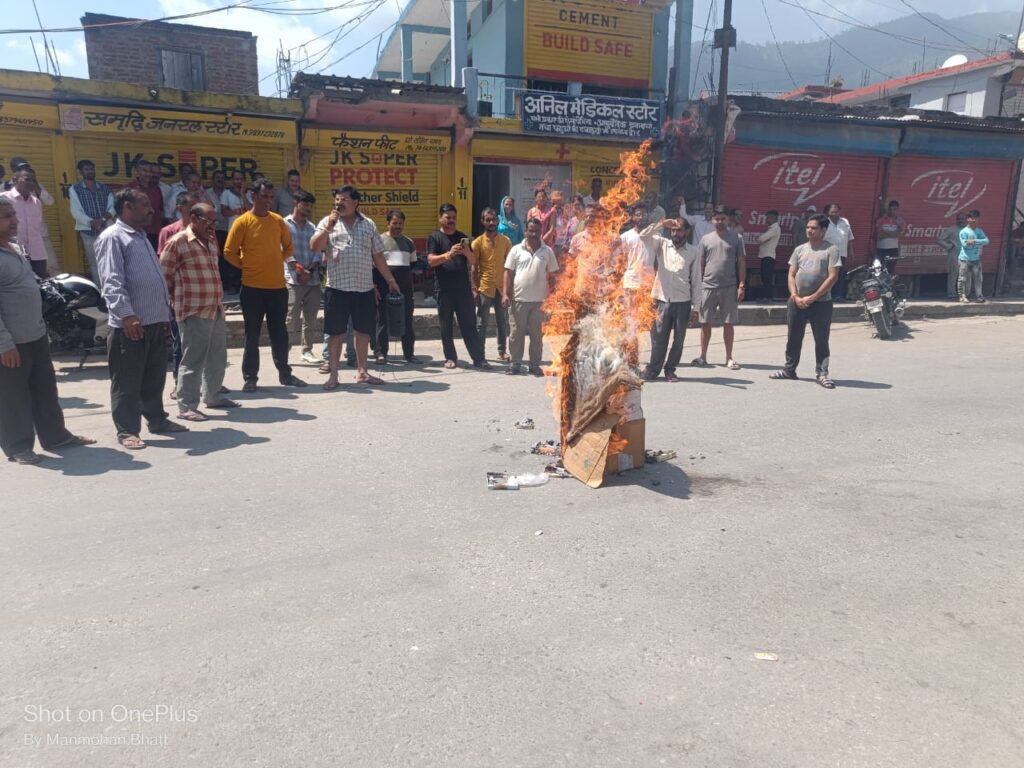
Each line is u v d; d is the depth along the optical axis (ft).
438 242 30.09
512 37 48.78
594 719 8.87
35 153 36.76
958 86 76.38
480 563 12.98
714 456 19.20
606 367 17.06
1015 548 13.91
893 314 43.42
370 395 25.35
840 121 52.11
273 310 25.45
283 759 8.15
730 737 8.59
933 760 8.25
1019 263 63.93
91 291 28.22
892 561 13.30
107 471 17.46
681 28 49.80
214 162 40.50
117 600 11.59
